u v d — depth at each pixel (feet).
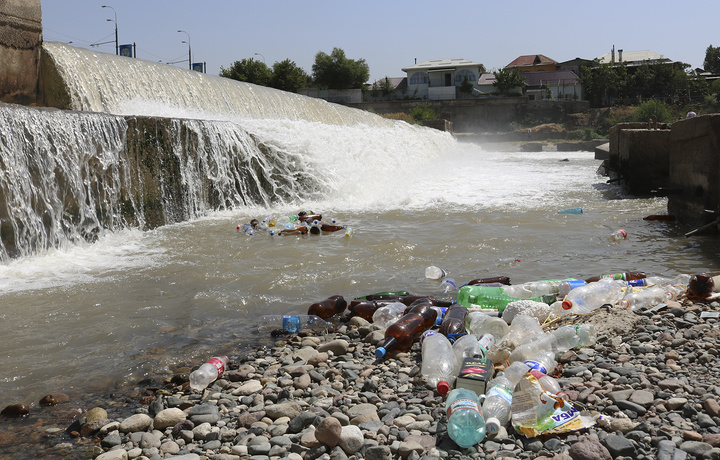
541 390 10.50
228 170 39.04
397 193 45.24
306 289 20.39
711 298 17.12
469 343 13.24
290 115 76.64
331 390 12.22
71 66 47.98
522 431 9.89
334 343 14.85
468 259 24.06
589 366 12.66
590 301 17.22
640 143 44.55
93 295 19.69
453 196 43.52
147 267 23.44
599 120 197.26
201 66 158.20
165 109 54.90
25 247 25.38
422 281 21.07
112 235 29.91
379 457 9.37
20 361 14.21
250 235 29.94
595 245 26.45
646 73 228.02
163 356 14.51
